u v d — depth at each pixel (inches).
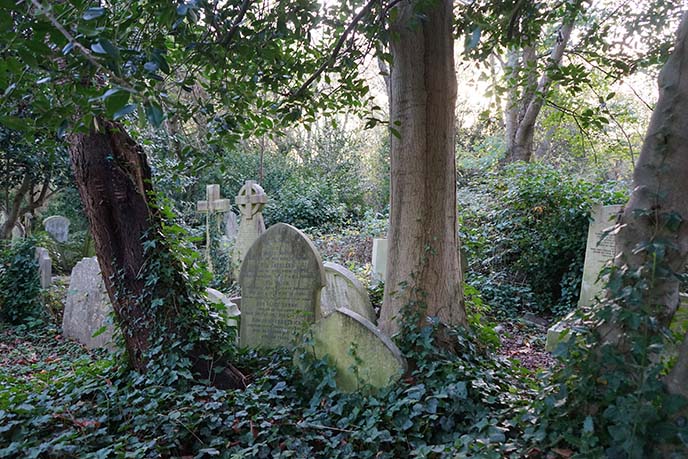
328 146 867.4
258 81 166.1
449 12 201.3
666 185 104.2
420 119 198.1
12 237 521.0
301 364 182.5
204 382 174.2
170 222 190.1
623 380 101.1
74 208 674.8
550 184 393.1
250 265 238.7
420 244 197.6
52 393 172.1
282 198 718.5
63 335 349.1
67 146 164.6
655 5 241.8
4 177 483.2
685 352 98.4
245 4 130.7
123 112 75.6
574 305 362.9
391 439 136.5
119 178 178.1
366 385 169.0
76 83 93.4
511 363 202.4
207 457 132.0
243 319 238.8
